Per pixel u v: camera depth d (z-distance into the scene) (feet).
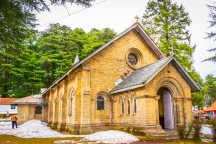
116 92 64.44
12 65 175.22
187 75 58.08
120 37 73.26
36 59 192.65
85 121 60.80
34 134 61.00
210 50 62.69
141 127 52.49
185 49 96.99
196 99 101.65
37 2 35.14
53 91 97.19
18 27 44.70
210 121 52.54
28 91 191.72
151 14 111.55
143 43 78.69
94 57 67.72
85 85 63.16
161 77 55.67
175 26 101.60
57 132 67.62
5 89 183.83
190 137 48.60
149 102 52.39
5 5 34.50
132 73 71.56
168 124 61.31
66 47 196.65
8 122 125.80
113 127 65.10
